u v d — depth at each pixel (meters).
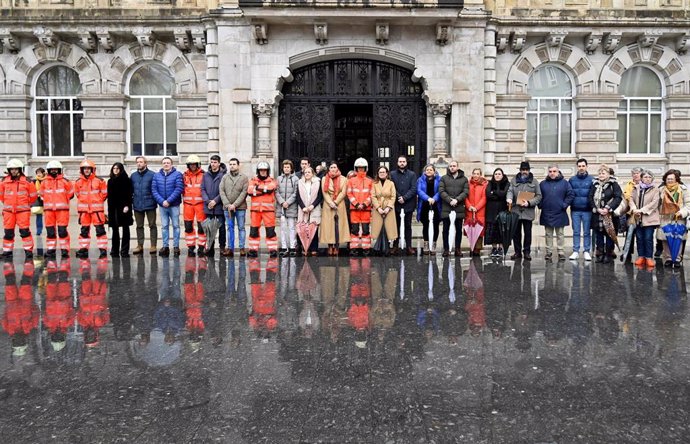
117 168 13.62
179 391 5.11
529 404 4.84
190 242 13.86
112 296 8.92
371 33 18.67
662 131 20.27
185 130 19.36
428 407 4.77
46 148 20.02
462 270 11.45
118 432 4.33
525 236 13.19
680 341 6.58
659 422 4.52
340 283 9.97
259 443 4.16
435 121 19.00
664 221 11.98
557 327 7.14
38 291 9.34
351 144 22.61
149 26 18.84
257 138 19.11
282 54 18.64
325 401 4.89
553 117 20.17
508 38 19.33
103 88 19.42
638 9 19.31
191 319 7.49
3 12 18.72
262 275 10.79
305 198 13.41
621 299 8.77
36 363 5.84
